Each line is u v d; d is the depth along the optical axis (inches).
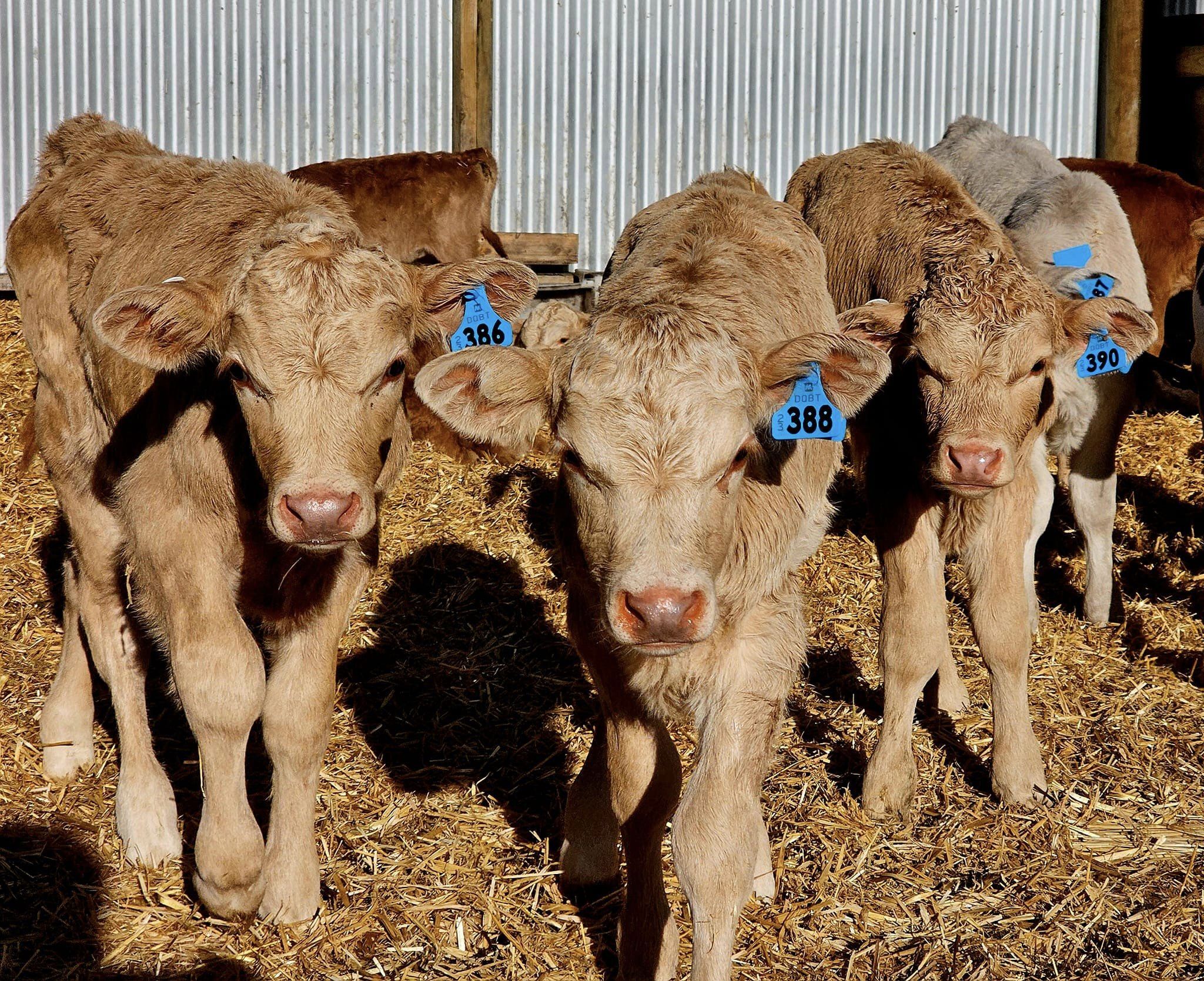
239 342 131.3
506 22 470.9
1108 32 463.8
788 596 135.3
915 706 196.9
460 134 474.0
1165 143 480.7
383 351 132.8
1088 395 238.5
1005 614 180.1
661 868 139.2
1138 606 255.1
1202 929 153.9
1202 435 355.3
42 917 150.6
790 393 128.4
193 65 478.3
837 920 155.6
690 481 115.6
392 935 149.3
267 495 135.0
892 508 178.7
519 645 230.5
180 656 141.8
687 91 473.7
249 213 153.0
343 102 476.4
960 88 473.4
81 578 171.6
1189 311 421.4
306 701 148.6
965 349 168.9
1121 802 184.1
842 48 472.1
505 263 146.9
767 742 129.9
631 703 133.7
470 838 170.1
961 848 172.2
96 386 166.7
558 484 139.4
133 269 157.3
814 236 171.6
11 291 446.3
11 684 208.1
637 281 139.9
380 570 257.6
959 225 191.2
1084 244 238.1
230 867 143.6
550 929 151.7
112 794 178.5
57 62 483.8
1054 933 152.8
